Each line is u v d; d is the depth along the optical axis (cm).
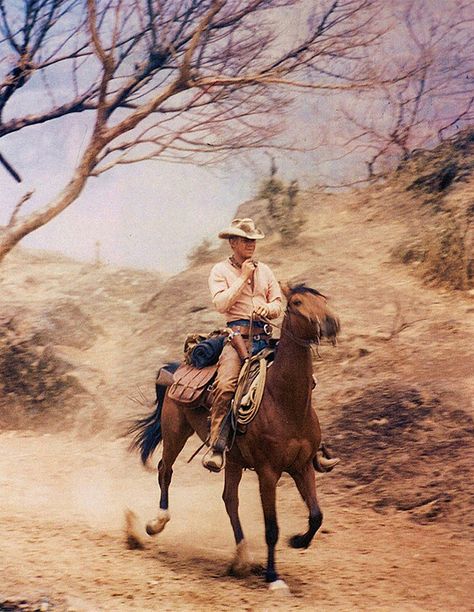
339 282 1324
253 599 563
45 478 957
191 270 1557
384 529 728
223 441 616
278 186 1664
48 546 678
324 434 916
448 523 725
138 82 1298
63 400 1225
